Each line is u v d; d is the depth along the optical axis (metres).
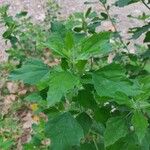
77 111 0.33
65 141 0.29
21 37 0.80
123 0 0.47
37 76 0.28
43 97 0.31
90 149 0.33
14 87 0.90
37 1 1.25
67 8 1.20
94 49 0.28
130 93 0.27
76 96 0.30
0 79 0.93
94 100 0.30
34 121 0.82
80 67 0.28
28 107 0.84
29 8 1.23
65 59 0.29
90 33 0.54
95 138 0.35
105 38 0.28
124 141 0.30
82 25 0.54
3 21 0.73
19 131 0.80
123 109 0.31
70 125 0.29
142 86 0.29
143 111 0.29
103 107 0.31
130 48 0.95
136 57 0.53
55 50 0.28
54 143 0.29
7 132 0.78
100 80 0.27
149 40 0.50
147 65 0.50
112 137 0.29
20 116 0.83
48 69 0.29
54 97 0.26
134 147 0.30
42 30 0.95
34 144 0.50
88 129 0.31
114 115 0.32
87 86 0.30
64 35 0.34
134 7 1.18
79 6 1.21
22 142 0.78
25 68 0.29
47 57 0.92
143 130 0.28
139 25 1.08
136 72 0.48
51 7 1.05
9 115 0.84
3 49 1.06
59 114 0.31
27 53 0.79
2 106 0.87
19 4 1.26
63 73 0.27
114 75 0.28
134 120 0.28
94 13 0.57
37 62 0.29
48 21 0.99
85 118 0.32
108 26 1.07
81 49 0.28
